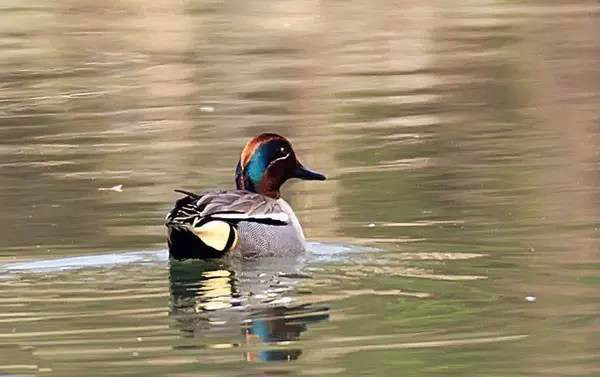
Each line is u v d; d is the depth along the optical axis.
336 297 12.16
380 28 33.88
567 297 12.08
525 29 33.16
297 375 10.14
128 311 11.80
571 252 13.73
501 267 13.17
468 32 33.03
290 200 16.92
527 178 17.67
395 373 10.20
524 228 14.88
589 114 22.59
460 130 21.47
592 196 16.41
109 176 18.47
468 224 15.18
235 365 10.40
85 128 22.44
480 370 10.31
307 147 20.42
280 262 13.59
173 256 13.67
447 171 18.25
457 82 26.44
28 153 20.36
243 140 21.06
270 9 37.59
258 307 11.87
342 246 14.31
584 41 31.03
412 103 24.19
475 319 11.48
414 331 11.12
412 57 29.62
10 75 28.75
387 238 14.59
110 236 14.97
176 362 10.46
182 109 24.02
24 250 14.31
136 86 26.80
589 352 10.66
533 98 24.42
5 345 10.92
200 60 29.89
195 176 18.38
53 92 26.41
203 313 11.72
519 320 11.37
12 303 12.11
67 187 17.78
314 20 35.50
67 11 38.59
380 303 11.93
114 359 10.55
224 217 13.73
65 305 12.04
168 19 36.47
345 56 29.97
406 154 19.61
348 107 23.92
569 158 18.88
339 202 16.62
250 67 28.72
